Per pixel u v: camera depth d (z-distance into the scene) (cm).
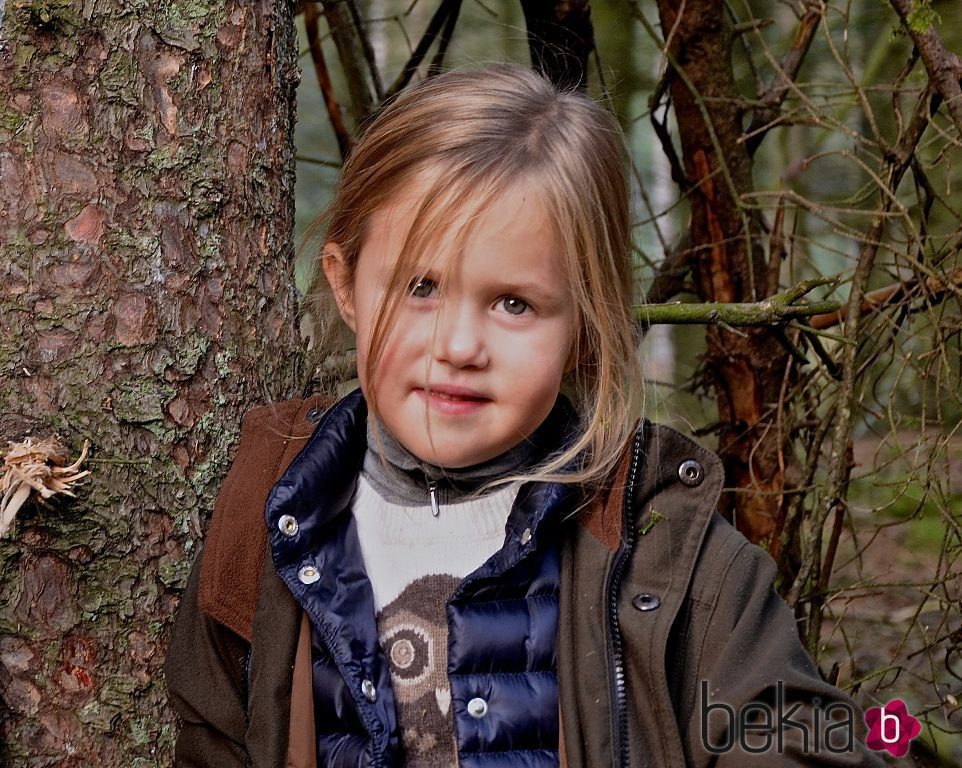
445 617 120
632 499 121
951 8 268
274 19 140
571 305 116
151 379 127
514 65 135
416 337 113
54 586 123
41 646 123
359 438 129
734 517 223
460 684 115
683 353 407
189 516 130
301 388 146
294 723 117
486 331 112
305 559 120
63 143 122
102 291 125
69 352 123
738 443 221
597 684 113
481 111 117
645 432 125
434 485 124
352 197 123
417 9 409
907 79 220
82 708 125
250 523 125
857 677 233
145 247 127
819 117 206
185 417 130
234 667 126
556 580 120
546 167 113
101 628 125
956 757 221
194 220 131
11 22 120
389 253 116
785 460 216
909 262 189
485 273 111
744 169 224
